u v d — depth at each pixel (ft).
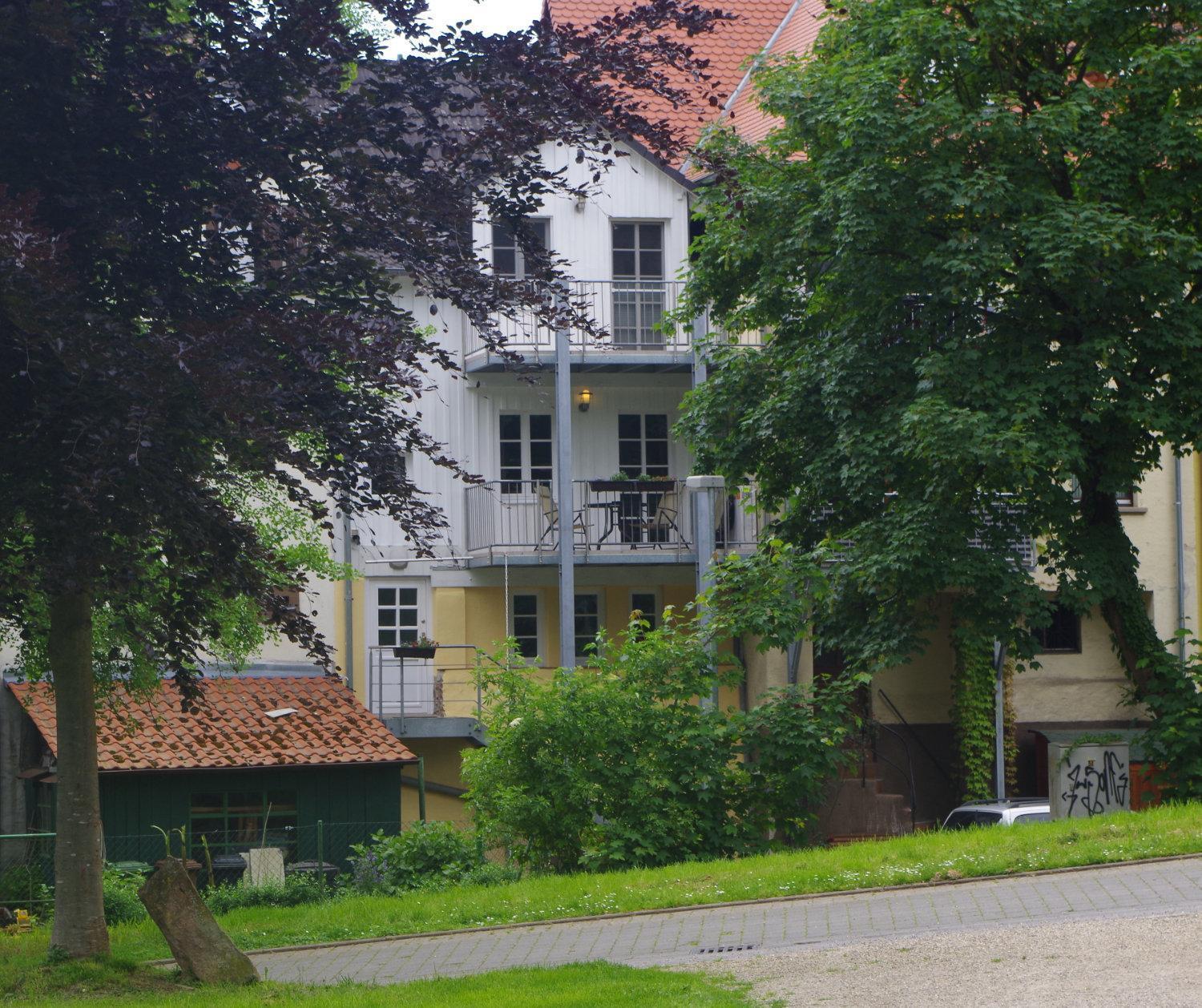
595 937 43.91
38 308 34.47
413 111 43.93
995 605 68.49
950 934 37.88
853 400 71.77
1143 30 71.05
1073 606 69.72
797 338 78.18
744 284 77.92
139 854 81.35
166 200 41.57
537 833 63.10
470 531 104.53
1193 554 109.09
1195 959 32.50
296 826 84.58
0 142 38.40
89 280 40.40
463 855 64.80
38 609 44.34
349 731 87.71
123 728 83.15
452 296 44.55
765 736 64.03
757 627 67.00
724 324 79.36
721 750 64.08
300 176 42.60
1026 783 108.27
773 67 77.00
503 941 44.65
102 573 36.55
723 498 105.40
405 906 53.26
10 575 36.32
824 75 73.10
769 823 64.44
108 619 53.01
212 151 41.14
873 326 71.72
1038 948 35.12
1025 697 108.99
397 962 42.96
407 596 104.78
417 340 42.68
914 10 67.72
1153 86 66.95
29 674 58.18
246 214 42.06
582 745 62.85
